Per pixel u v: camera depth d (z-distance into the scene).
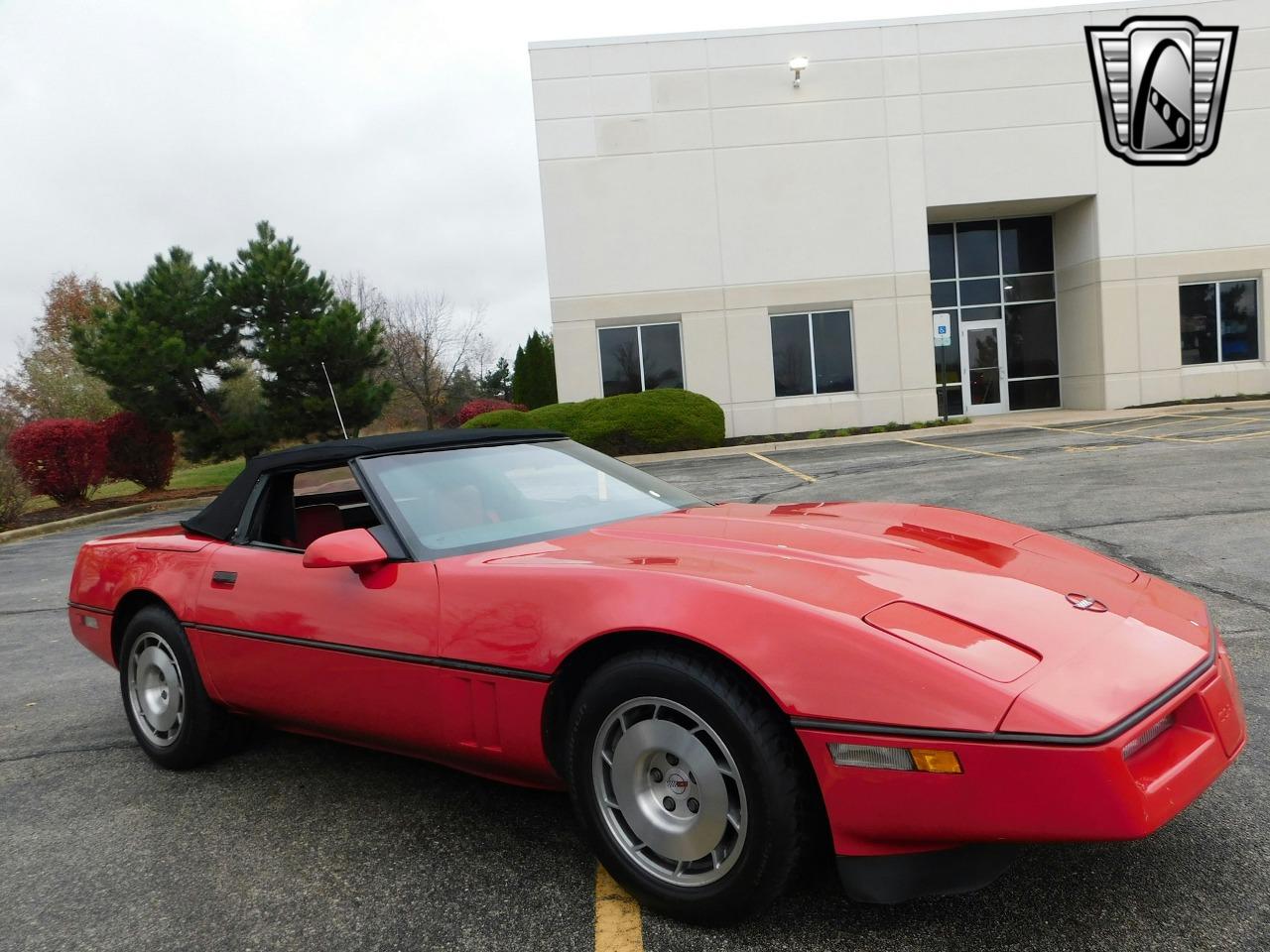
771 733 2.01
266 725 3.43
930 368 19.94
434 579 2.67
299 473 3.36
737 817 2.09
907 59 19.44
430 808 3.06
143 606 3.78
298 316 20.64
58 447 18.16
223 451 20.52
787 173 19.56
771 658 1.99
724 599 2.12
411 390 41.41
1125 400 20.05
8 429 19.41
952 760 1.82
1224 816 2.56
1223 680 2.14
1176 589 2.58
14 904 2.58
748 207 19.59
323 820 3.02
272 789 3.32
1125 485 8.92
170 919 2.45
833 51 19.36
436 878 2.56
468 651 2.51
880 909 2.21
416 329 41.97
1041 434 15.64
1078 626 2.12
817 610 2.04
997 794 1.80
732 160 19.47
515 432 3.61
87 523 16.39
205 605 3.33
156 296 19.84
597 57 19.16
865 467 12.80
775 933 2.14
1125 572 2.63
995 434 16.56
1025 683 1.86
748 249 19.66
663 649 2.19
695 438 18.03
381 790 3.24
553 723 2.42
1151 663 2.02
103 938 2.37
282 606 3.05
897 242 19.75
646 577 2.28
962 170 19.66
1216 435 12.87
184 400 20.20
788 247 19.67
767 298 19.73
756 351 19.83
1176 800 1.86
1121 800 1.75
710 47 19.27
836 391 20.16
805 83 19.39
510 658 2.41
